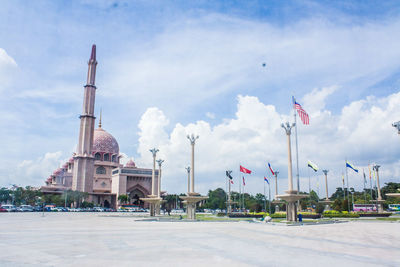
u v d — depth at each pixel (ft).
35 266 43.70
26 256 51.60
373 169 281.13
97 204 464.65
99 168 549.54
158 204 259.80
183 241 71.61
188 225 131.03
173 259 48.55
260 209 288.30
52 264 45.03
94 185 529.45
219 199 528.63
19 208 345.10
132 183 526.16
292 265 44.65
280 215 220.43
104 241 71.41
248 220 179.42
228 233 92.53
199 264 44.70
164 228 112.06
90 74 492.54
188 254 53.31
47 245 64.75
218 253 54.49
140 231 98.43
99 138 570.05
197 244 66.39
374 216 241.96
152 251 56.59
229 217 229.25
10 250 58.13
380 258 51.47
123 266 43.37
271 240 75.25
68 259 48.83
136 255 52.26
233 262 46.34
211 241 71.92
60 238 77.61
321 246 65.41
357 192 509.35
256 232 97.50
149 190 537.65
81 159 463.01
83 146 469.57
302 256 52.34
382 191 435.53
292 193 157.07
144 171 530.27
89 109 482.69
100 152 555.69
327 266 44.21
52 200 429.79
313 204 419.33
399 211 372.58
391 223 157.99
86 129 474.08
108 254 53.31
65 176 542.16
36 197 453.17
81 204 431.02
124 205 463.83
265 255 52.80
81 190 454.81
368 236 87.56
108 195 521.24
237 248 60.80
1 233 90.48
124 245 64.69
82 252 55.52
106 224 133.49
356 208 329.11
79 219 175.22
